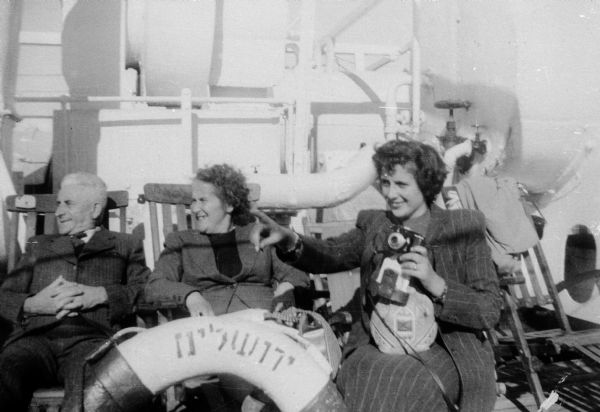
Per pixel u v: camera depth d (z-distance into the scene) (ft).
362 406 7.41
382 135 18.10
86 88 15.98
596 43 14.15
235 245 10.44
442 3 16.67
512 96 14.39
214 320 7.73
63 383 9.00
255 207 11.68
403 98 18.47
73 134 14.66
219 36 16.63
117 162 14.82
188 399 8.75
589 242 15.62
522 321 16.03
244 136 15.31
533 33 14.08
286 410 7.24
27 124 17.07
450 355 8.00
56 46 19.15
